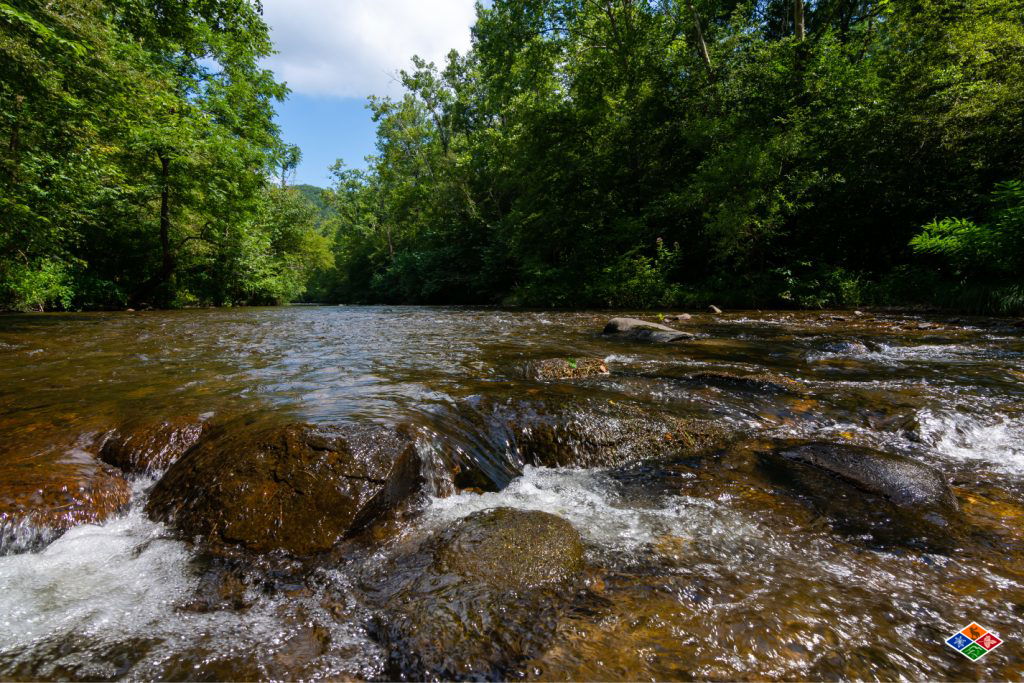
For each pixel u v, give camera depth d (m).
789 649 1.54
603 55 19.77
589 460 3.29
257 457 2.56
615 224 19.53
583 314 14.49
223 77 20.45
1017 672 1.44
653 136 19.70
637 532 2.32
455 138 32.22
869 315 11.43
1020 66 12.58
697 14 19.17
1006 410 3.95
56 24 9.09
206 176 16.56
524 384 4.56
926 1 14.70
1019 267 10.88
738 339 7.98
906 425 3.61
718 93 18.22
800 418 3.88
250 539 2.16
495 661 1.49
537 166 20.92
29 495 2.30
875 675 1.43
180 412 3.54
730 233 15.26
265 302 25.88
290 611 1.77
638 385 4.63
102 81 10.81
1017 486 2.74
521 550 2.01
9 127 9.91
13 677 1.42
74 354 6.50
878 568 1.99
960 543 2.17
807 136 15.82
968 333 8.08
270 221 27.67
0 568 1.98
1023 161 12.87
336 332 9.57
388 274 36.50
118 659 1.51
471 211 28.72
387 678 1.45
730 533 2.29
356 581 1.94
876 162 14.94
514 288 23.75
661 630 1.63
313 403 3.75
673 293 16.75
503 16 20.56
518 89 22.73
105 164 12.84
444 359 6.14
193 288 20.34
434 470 2.81
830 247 16.67
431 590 1.83
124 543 2.19
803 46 16.73
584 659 1.50
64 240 13.62
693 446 3.41
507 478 3.06
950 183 14.17
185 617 1.73
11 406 3.80
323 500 2.33
